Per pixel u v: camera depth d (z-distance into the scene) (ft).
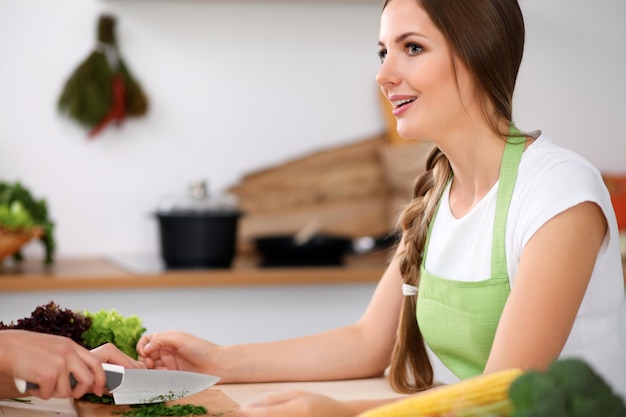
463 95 4.93
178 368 5.56
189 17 11.84
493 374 3.51
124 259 11.28
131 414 4.48
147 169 11.84
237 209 11.71
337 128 12.30
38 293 9.84
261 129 12.11
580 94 12.79
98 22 11.50
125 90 11.49
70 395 4.35
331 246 11.46
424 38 4.86
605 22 12.76
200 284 10.07
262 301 10.37
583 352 4.93
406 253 5.70
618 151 12.91
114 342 5.39
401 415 3.46
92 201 11.72
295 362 5.64
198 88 11.93
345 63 12.26
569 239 4.51
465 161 5.20
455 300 5.22
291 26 12.10
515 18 5.02
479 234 5.15
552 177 4.75
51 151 11.57
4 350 4.30
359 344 5.80
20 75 11.46
